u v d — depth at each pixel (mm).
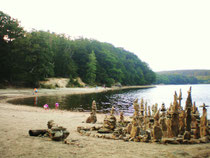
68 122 13578
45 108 23906
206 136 8094
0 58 52250
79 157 4883
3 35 51812
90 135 8812
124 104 35375
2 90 46094
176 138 7492
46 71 57812
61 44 87062
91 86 89125
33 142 6223
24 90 49969
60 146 5922
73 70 83562
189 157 4723
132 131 8352
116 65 131250
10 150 5203
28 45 53500
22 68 53375
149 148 6191
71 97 43875
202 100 44906
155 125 7660
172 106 8109
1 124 9836
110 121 10109
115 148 6117
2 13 52656
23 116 14383
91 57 94375
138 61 175750
